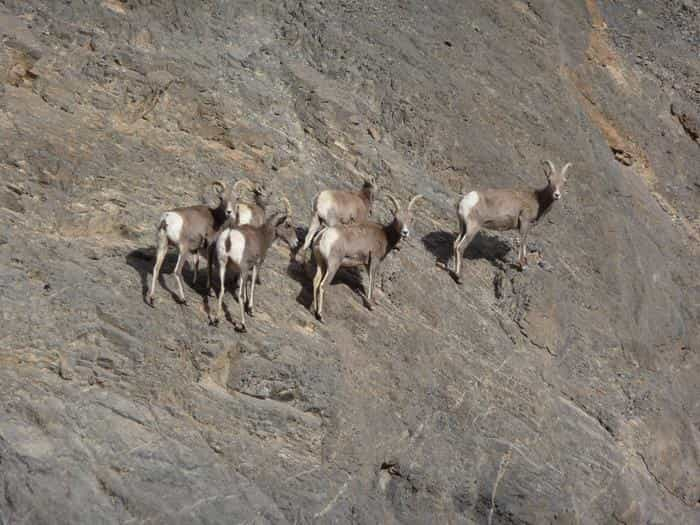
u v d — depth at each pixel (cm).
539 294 5872
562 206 6819
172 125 6078
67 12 6375
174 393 4112
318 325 4825
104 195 5072
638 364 6275
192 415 4100
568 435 5256
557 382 5644
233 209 4553
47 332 4012
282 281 4994
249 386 4297
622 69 9281
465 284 5800
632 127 8638
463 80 7356
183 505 3784
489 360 5362
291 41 7231
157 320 4284
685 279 7450
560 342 5859
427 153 6750
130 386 4044
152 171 5478
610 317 6359
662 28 10469
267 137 6216
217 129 6144
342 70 7019
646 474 5544
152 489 3778
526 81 7769
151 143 5788
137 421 3938
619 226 7025
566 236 6662
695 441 5972
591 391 5772
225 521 3828
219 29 7006
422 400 4838
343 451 4384
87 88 5909
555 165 7150
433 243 6041
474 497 4675
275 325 4653
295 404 4381
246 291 4725
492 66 7706
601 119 8519
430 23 7869
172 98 6128
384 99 6906
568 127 7594
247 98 6475
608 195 7356
